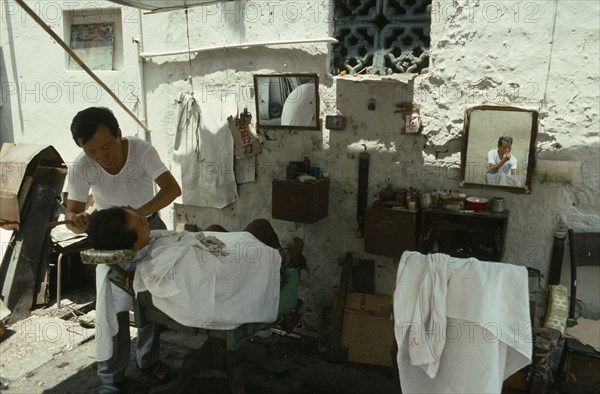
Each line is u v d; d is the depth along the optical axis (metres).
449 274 2.04
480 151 2.98
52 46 4.45
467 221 3.06
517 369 2.02
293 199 3.29
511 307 1.99
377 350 3.32
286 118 3.51
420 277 2.09
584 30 2.66
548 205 2.92
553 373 2.96
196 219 4.07
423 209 3.06
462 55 2.95
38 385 3.02
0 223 3.86
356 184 3.40
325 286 3.64
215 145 3.78
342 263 3.46
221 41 3.65
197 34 3.73
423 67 3.21
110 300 2.52
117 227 2.09
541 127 2.85
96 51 4.36
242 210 3.85
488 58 2.89
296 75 3.38
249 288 2.41
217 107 3.74
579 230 2.87
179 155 3.96
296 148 3.55
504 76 2.88
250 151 3.66
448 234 3.09
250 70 3.58
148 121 4.13
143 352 3.04
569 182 2.76
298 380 3.15
